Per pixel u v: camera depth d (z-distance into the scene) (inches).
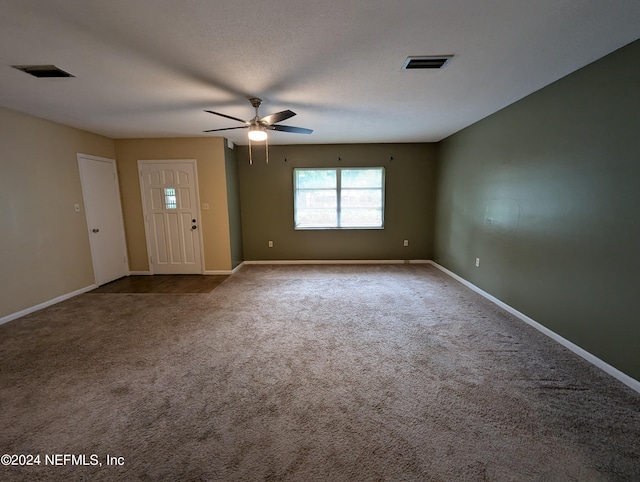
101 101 119.0
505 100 124.6
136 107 127.1
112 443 62.2
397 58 86.1
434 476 54.2
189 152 192.1
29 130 136.2
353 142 216.2
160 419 68.9
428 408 71.7
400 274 197.9
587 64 90.7
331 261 230.8
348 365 90.6
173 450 60.4
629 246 79.3
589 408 71.2
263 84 103.5
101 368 89.7
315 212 227.5
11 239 128.3
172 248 201.2
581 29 71.4
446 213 201.2
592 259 90.5
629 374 79.7
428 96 118.6
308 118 150.6
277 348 101.3
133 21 66.4
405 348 100.6
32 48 77.9
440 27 70.4
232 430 65.6
